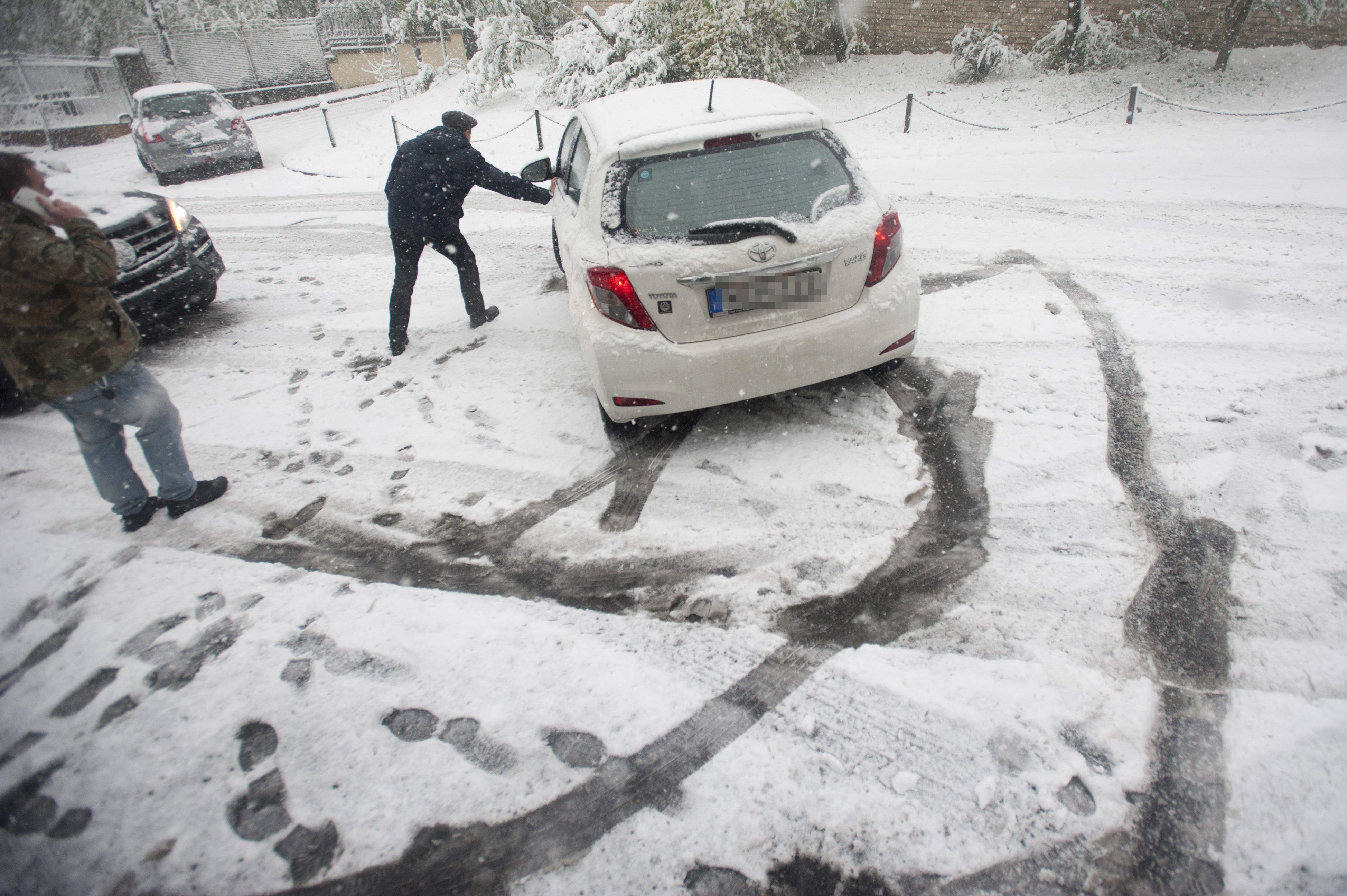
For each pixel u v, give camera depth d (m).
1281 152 7.75
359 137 15.27
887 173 8.61
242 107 22.95
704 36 11.73
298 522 3.32
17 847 2.05
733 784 2.01
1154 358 3.88
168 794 2.14
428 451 3.77
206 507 3.50
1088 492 2.94
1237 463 2.99
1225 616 2.33
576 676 2.40
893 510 2.98
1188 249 5.31
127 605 2.90
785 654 2.40
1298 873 1.68
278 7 25.48
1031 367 3.91
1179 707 2.07
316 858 1.94
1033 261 5.38
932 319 4.61
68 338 2.81
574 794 2.04
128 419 3.10
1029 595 2.50
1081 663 2.24
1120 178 7.39
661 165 3.13
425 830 1.98
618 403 3.13
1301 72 10.87
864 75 14.20
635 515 3.13
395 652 2.55
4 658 2.73
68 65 19.22
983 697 2.17
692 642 2.49
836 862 1.81
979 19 14.20
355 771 2.15
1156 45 12.33
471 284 5.02
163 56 21.66
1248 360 3.75
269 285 6.70
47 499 3.72
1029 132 9.95
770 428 3.62
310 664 2.54
